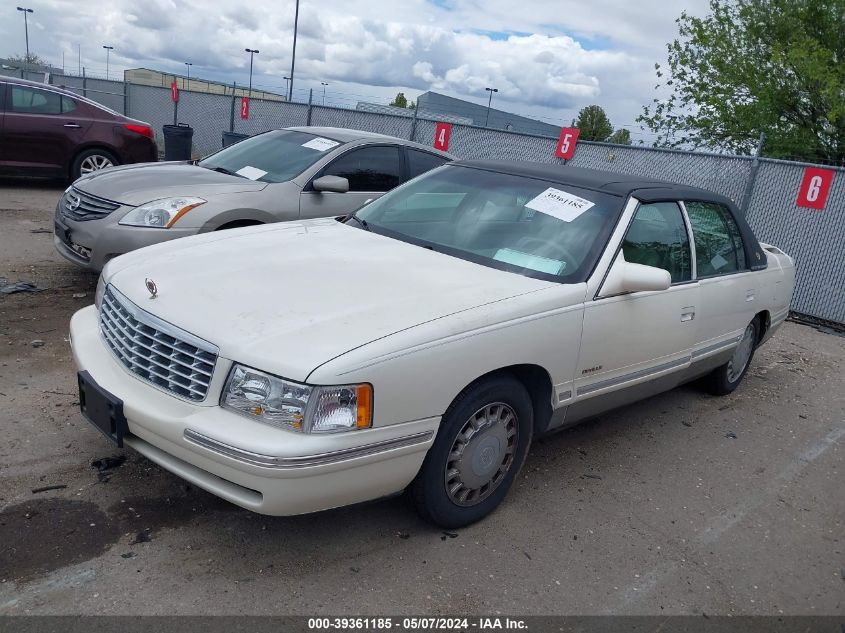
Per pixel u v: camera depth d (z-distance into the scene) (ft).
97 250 18.89
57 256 24.68
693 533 12.30
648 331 13.46
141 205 19.01
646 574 10.92
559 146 39.63
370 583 9.83
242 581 9.56
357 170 22.54
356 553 10.43
